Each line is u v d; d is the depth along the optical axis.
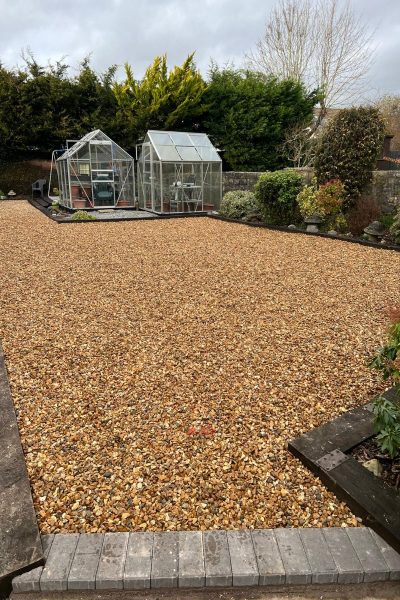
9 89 16.59
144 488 1.95
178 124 16.69
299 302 4.45
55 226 9.80
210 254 6.76
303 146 15.99
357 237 7.97
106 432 2.34
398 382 2.07
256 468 2.07
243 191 11.40
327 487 1.95
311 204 8.65
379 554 1.61
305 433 2.29
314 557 1.59
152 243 7.73
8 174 17.94
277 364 3.08
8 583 1.52
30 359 3.18
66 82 16.92
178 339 3.52
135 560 1.57
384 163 12.48
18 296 4.68
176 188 11.84
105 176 13.00
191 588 1.54
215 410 2.53
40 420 2.45
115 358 3.19
